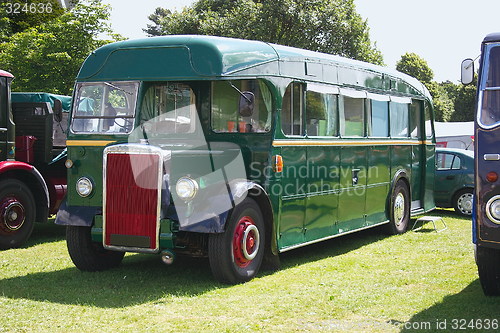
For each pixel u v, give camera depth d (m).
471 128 26.19
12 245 10.12
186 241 7.41
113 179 7.17
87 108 7.92
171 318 5.83
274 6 31.64
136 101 7.66
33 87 24.00
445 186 14.84
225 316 5.91
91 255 7.99
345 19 32.09
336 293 6.83
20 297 6.68
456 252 9.48
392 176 11.45
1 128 10.20
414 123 12.67
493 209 5.80
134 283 7.39
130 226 7.11
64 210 7.76
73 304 6.37
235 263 7.29
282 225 8.13
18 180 10.33
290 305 6.30
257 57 7.76
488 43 6.28
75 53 24.25
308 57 8.78
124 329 5.47
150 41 7.77
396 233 11.58
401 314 5.97
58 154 11.66
